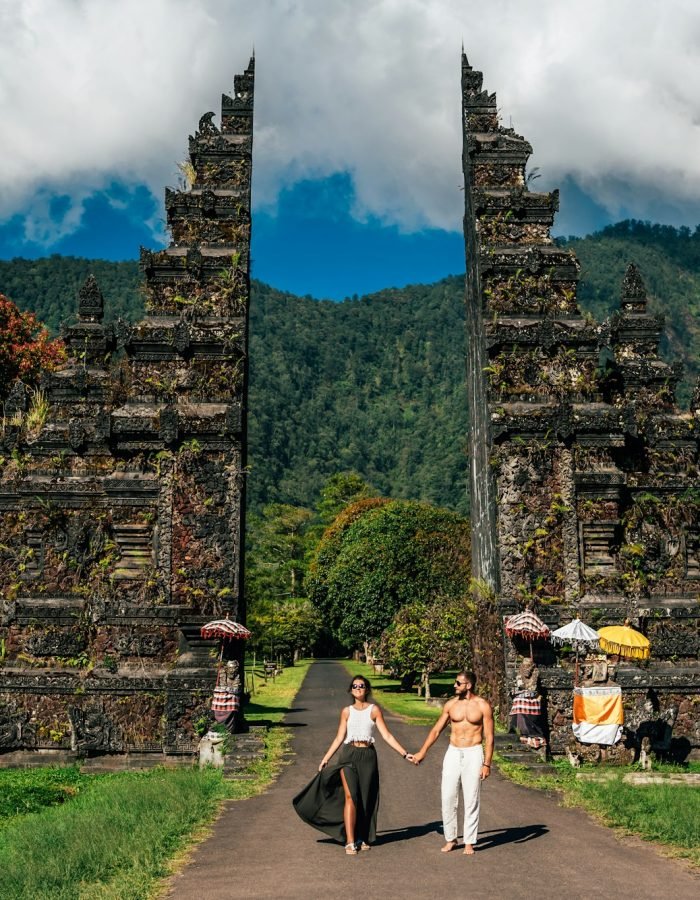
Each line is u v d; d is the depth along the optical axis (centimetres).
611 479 2447
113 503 2458
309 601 9112
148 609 2375
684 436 2564
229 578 2400
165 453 2448
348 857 1148
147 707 2308
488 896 959
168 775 1991
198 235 2695
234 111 2836
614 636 2061
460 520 5666
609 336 2569
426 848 1202
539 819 1444
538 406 2523
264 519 13512
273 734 2502
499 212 2755
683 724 2297
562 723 2248
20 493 2495
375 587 5469
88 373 2677
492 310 2622
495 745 2169
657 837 1273
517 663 2317
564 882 1022
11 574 2475
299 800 1224
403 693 5022
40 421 2623
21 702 2344
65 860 1124
